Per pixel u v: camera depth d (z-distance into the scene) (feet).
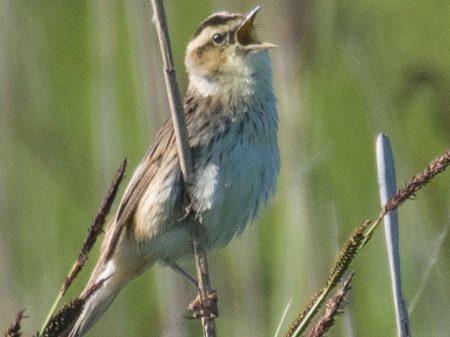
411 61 44.21
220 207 28.37
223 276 37.83
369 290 37.01
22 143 41.60
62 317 18.72
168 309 36.91
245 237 37.55
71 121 42.19
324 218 35.68
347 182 38.40
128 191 29.71
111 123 38.32
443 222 38.09
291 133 37.50
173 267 30.22
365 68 38.93
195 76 30.14
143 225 29.32
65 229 40.81
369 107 38.29
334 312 19.95
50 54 42.68
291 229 35.86
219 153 28.53
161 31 24.68
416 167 40.73
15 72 42.75
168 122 29.37
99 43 38.52
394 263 23.63
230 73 29.66
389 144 23.77
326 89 39.01
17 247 40.32
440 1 47.03
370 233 19.84
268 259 37.55
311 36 38.42
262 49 29.55
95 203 38.99
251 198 29.07
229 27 29.99
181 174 28.43
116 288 30.40
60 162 41.37
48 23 42.83
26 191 41.01
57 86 42.57
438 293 36.45
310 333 20.13
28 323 39.47
